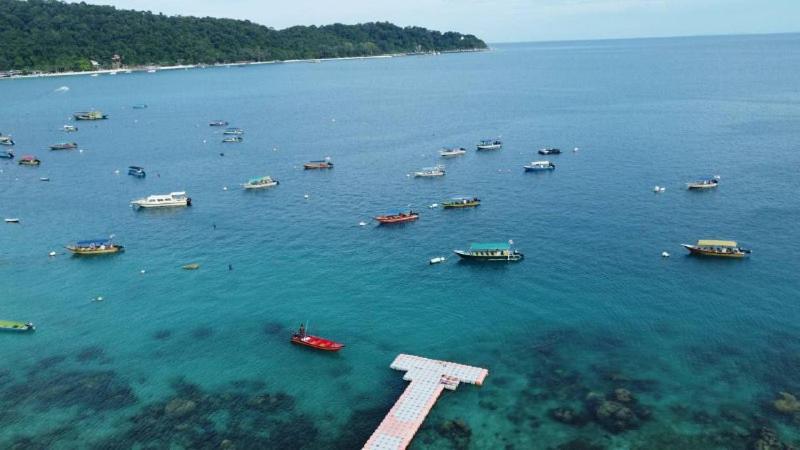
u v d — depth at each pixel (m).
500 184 184.88
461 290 115.00
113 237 149.88
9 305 114.75
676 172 186.12
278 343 99.25
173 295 117.25
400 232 147.25
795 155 197.75
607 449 73.00
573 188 176.38
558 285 115.19
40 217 166.75
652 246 131.00
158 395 86.75
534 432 76.38
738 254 122.38
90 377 91.50
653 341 95.19
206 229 153.88
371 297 113.50
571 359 91.69
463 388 85.56
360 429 78.62
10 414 83.25
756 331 96.31
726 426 75.75
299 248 139.12
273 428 79.19
